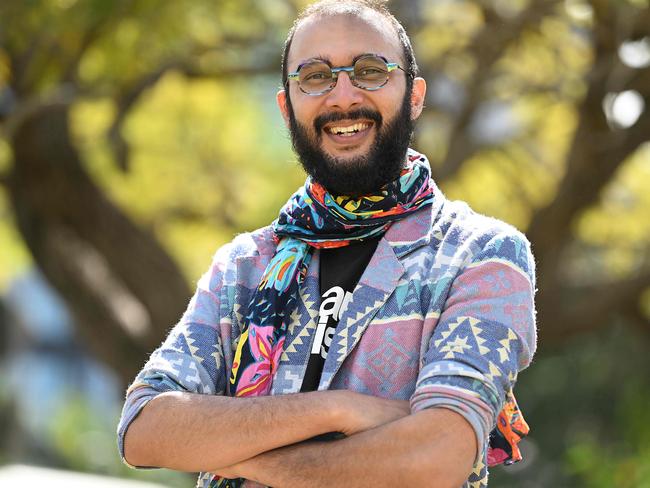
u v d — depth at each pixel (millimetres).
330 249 3176
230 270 3260
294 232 3211
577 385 18016
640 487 10453
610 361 17609
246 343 3084
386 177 3123
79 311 9945
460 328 2934
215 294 3246
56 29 7164
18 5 7098
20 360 27328
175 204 11547
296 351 3070
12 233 11742
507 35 8445
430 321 2982
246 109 11727
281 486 2863
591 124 8719
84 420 19219
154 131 11367
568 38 9227
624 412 14555
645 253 11477
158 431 2957
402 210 3135
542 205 9617
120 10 7207
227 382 3178
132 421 3012
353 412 2867
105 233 9789
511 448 3207
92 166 10602
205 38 8594
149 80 7895
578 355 17844
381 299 3027
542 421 18078
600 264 12742
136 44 7641
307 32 3188
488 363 2885
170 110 11320
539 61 9586
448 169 9656
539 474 17531
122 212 9898
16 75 7633
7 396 21797
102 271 10078
